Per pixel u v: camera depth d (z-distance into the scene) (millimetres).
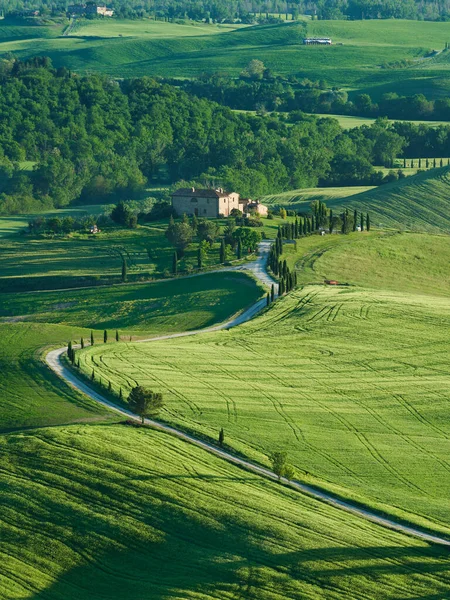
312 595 161250
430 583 163000
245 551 173250
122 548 178250
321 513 185375
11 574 172750
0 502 191250
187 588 165125
